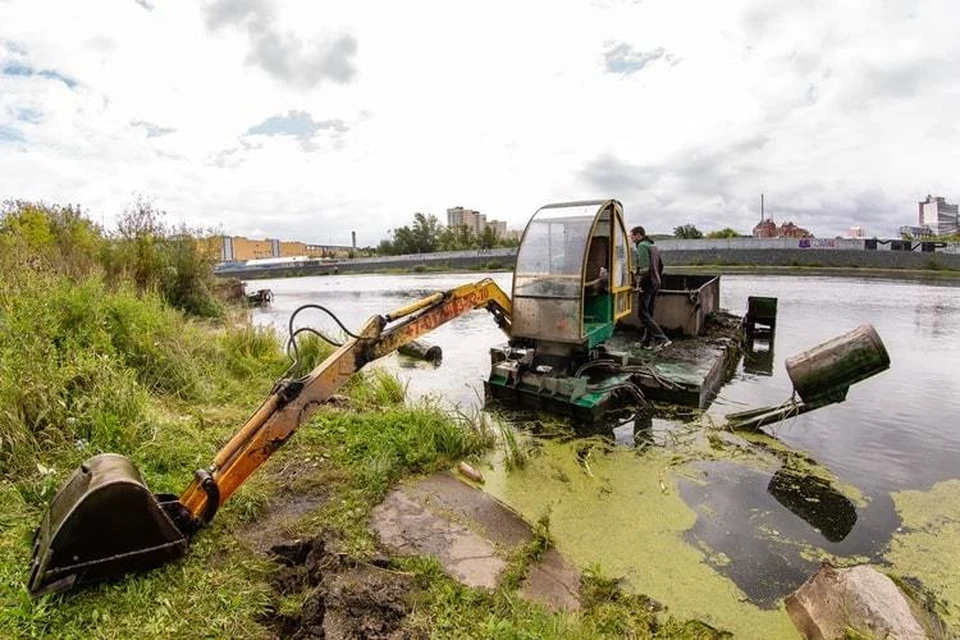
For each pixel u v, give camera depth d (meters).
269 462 3.80
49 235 8.08
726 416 5.32
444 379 7.08
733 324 9.50
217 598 2.35
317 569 2.66
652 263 7.61
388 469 3.79
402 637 2.22
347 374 3.38
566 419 5.30
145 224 9.64
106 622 2.16
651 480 4.06
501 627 2.30
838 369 4.51
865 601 2.32
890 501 3.76
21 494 2.85
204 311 9.78
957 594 2.79
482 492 3.79
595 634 2.39
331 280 30.62
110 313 5.09
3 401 3.26
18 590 2.22
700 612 2.65
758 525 3.45
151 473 3.28
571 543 3.23
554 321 5.40
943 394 6.20
